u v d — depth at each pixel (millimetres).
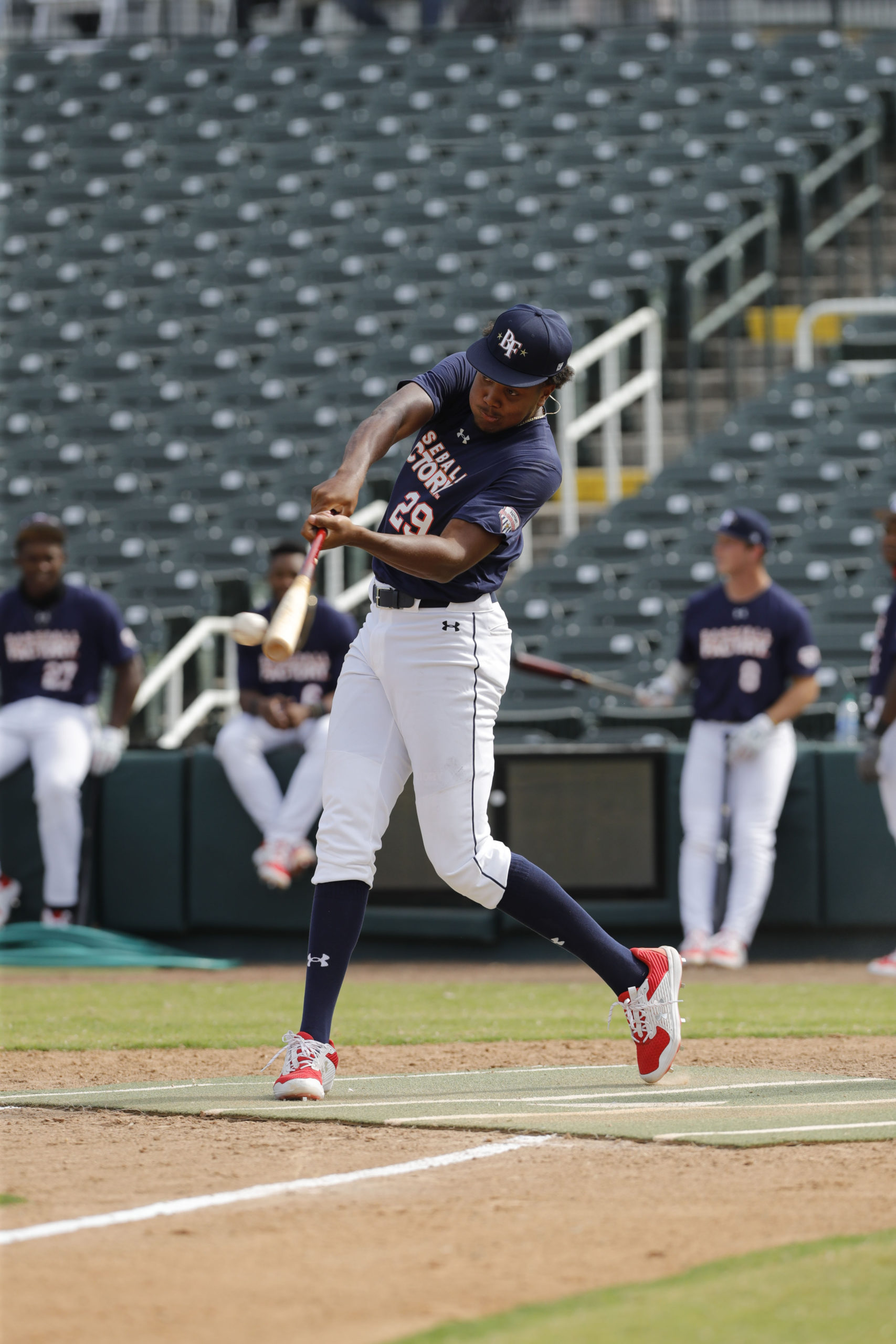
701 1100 10516
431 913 24688
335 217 53531
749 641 23016
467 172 54812
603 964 11195
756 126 53562
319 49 62688
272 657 9227
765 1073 12102
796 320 48656
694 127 53750
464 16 66375
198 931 25312
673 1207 7309
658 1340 5246
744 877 23078
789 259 51281
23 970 23672
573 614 35000
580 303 45000
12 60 62688
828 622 32500
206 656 33844
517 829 24484
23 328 50000
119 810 25406
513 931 24750
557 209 52469
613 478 40719
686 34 59812
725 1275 6098
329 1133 9305
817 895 24156
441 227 52469
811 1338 5266
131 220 55062
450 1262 6355
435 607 10688
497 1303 5793
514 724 28422
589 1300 5758
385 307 48625
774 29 62219
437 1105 10320
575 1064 12867
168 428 43969
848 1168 8172
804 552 35562
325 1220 7066
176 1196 7562
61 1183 7867
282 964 24984
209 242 52750
